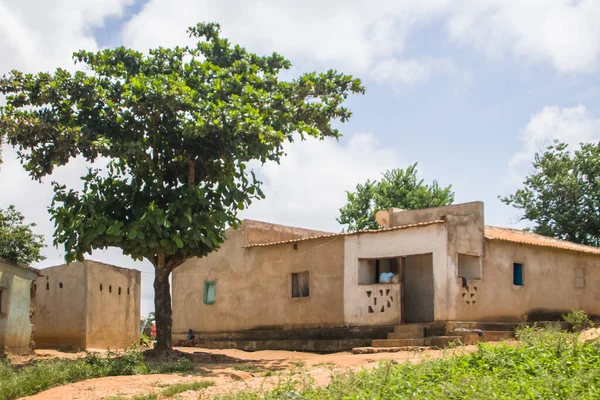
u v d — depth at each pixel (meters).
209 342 26.45
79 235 17.69
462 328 19.95
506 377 11.55
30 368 15.56
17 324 19.94
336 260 23.20
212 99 18.89
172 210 18.03
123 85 18.00
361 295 22.20
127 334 25.66
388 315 21.45
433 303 21.67
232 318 26.33
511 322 21.83
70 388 14.09
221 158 19.02
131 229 17.39
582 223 36.50
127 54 19.69
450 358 13.45
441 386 10.73
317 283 23.67
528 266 22.86
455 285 20.34
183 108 18.06
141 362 16.62
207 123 17.48
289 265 24.72
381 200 40.25
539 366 11.81
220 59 20.70
